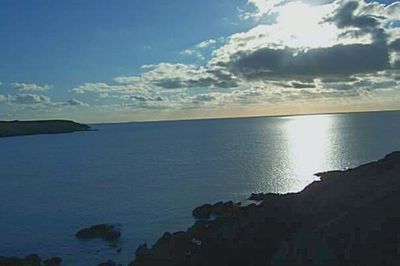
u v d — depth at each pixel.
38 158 158.00
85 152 176.62
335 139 178.38
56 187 90.81
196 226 38.81
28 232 54.75
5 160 153.12
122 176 103.50
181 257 31.69
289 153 137.88
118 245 47.53
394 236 25.23
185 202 69.00
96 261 43.00
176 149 172.38
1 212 66.81
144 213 62.41
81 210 66.50
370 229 26.59
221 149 162.38
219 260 29.75
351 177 43.59
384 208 29.33
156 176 100.44
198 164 119.88
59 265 42.28
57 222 59.56
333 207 33.91
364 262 23.77
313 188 44.47
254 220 35.16
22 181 101.62
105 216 61.75
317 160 115.88
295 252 25.95
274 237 31.19
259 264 28.45
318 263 24.52
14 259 42.69
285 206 37.91
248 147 166.62
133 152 168.38
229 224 36.06
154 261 32.50
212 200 69.75
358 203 32.44
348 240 26.03
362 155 118.81
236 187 81.00
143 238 49.75
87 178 103.19
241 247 30.48
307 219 33.25
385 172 41.19
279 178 90.12
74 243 49.03
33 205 71.81
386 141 153.38
